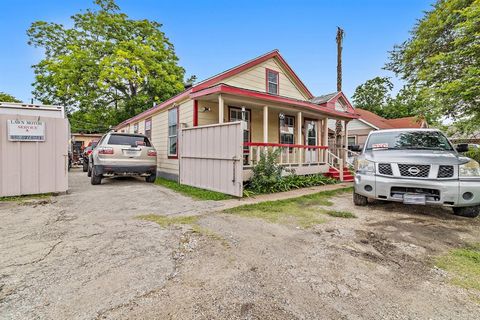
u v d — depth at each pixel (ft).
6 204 16.21
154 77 68.59
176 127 29.96
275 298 6.15
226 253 8.82
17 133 18.01
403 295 6.34
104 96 68.28
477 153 30.83
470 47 23.49
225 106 29.27
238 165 19.13
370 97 108.27
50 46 68.13
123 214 14.08
